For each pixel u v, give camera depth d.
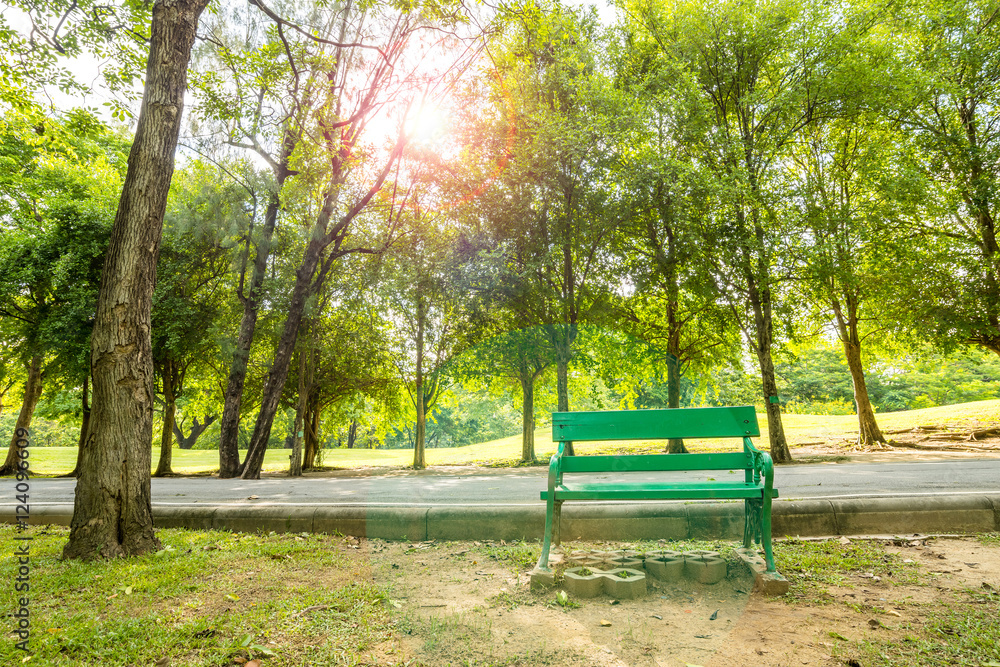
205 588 3.63
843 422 28.31
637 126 13.79
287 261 18.42
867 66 14.34
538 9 11.82
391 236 16.19
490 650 2.13
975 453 15.21
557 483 3.29
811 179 15.45
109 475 4.63
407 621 2.57
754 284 14.50
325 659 2.48
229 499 7.46
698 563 2.91
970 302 16.08
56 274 16.89
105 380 4.77
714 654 2.21
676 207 12.65
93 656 2.59
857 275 15.79
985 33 16.16
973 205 16.19
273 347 19.83
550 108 14.45
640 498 3.24
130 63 12.80
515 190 12.30
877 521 4.73
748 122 15.79
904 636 2.65
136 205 5.02
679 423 3.32
